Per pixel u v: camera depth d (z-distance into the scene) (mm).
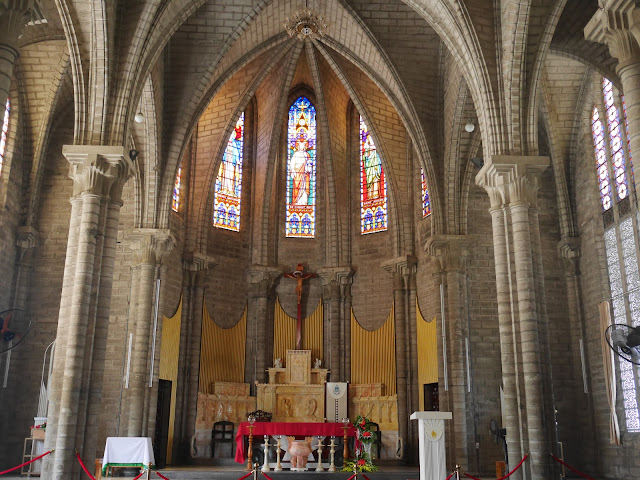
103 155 19422
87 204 19141
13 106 27344
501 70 20859
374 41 27797
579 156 28266
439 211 28078
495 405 26609
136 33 20375
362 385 32062
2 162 26812
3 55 13789
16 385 26844
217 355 32031
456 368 26547
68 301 19125
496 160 19984
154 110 26328
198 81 27594
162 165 27656
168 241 27859
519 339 19016
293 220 35688
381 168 34812
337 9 27953
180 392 29922
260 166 34656
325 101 34469
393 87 28922
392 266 32094
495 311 27734
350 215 35062
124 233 28531
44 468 17578
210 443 30375
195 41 27453
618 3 13555
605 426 25469
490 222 28672
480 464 25906
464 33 21094
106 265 19328
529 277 19203
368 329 33000
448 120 28094
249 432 24156
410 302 31609
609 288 25844
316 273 34344
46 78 27500
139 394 25922
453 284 27375
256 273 33594
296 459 23578
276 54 31609
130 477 24656
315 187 36125
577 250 27953
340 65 31609
